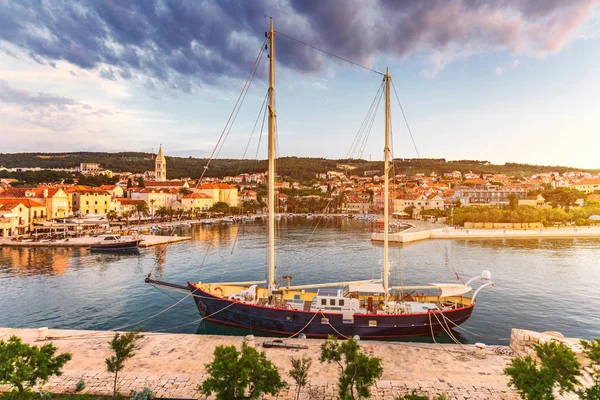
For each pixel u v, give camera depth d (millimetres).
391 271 64938
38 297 46312
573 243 102938
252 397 16047
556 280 56719
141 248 88688
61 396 19219
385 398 19484
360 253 84812
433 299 36625
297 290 35969
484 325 36562
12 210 104625
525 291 49906
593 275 60469
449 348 26688
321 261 74562
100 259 74375
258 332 32844
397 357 24969
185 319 37969
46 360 17234
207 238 109625
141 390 19562
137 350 25625
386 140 35031
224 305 33688
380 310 33031
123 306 42562
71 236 103250
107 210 149875
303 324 31141
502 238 115750
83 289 50312
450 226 143125
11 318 38438
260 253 82875
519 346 25469
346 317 30641
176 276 59812
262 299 35844
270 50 34375
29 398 16734
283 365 23266
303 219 196000
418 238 111625
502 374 22312
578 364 15570
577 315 39750
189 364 23453
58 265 68125
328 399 19062
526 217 135375
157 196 187750
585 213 142750
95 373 21938
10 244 89562
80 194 141125
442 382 21188
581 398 15492
